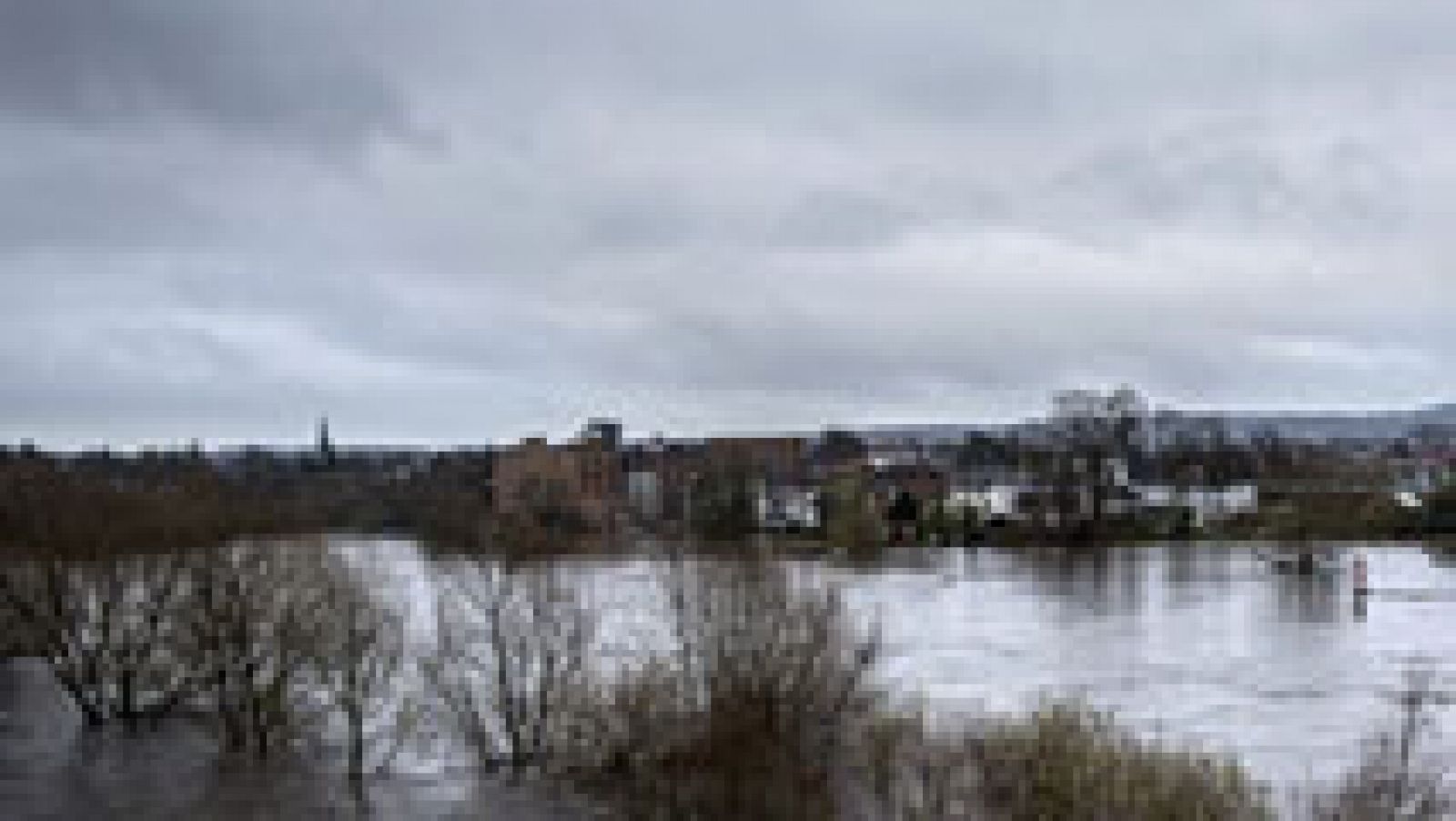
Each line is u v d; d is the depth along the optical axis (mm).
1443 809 26922
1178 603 89938
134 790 34906
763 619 35062
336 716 41344
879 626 54844
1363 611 84562
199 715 42000
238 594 39719
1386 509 156250
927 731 35375
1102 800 29484
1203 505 176500
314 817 32594
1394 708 50406
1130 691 54406
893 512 155250
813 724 34750
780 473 148500
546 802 33594
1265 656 65062
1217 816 28828
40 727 42031
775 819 31047
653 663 35625
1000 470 198000
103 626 42781
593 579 43312
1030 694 52656
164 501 50344
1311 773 37969
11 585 42875
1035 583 102812
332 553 42406
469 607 38375
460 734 38188
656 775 34406
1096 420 161250
